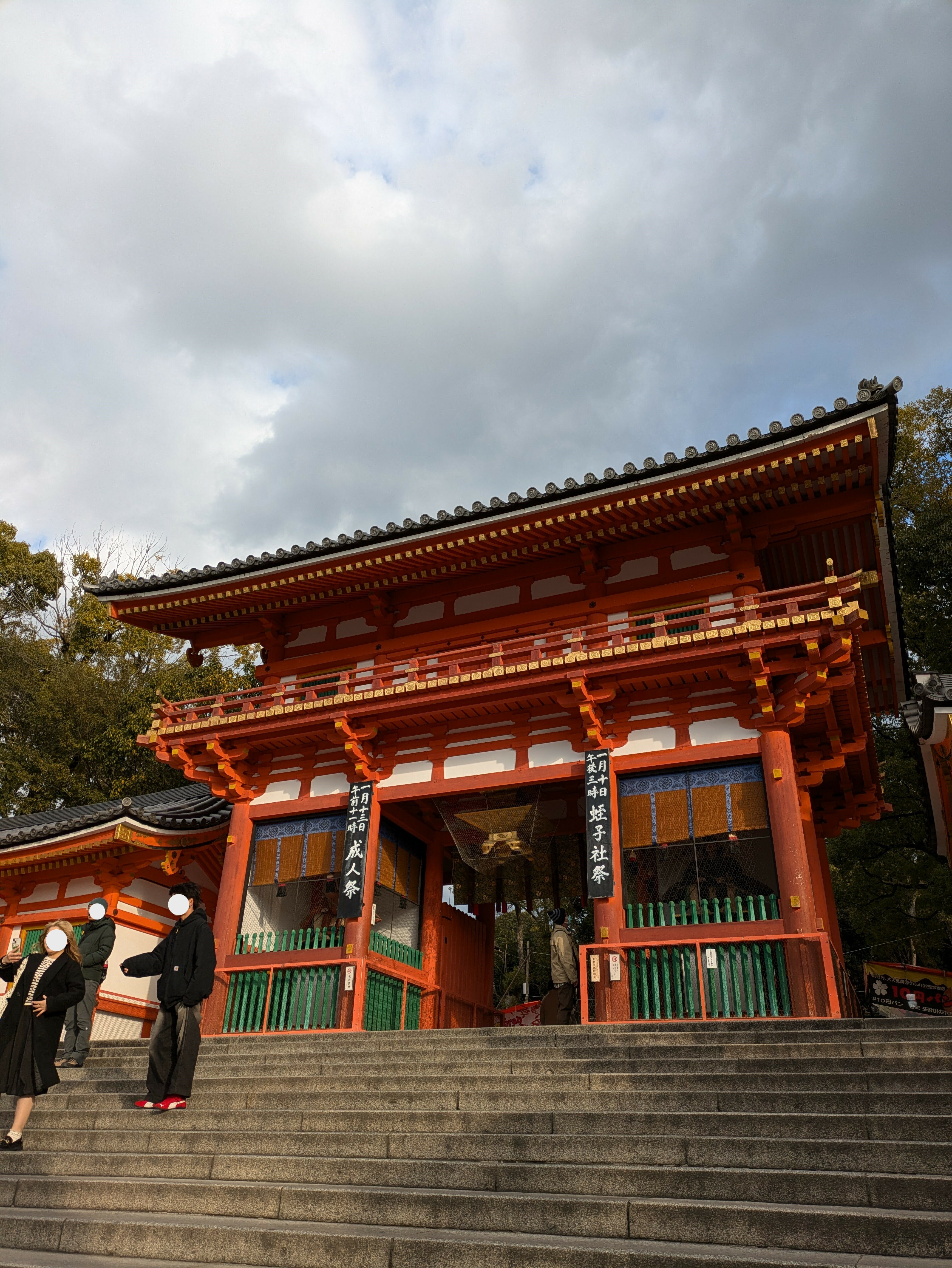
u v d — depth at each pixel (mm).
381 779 16656
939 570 31547
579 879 18953
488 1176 6809
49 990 8680
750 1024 10570
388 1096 8812
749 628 13602
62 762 38094
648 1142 7066
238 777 17438
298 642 19812
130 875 19922
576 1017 15500
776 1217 5578
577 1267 5266
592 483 15398
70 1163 8117
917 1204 5758
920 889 28031
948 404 36688
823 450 14055
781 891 12969
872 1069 8273
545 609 17250
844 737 16016
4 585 41406
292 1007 15305
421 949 17781
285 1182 7301
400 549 17047
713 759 14234
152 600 19156
